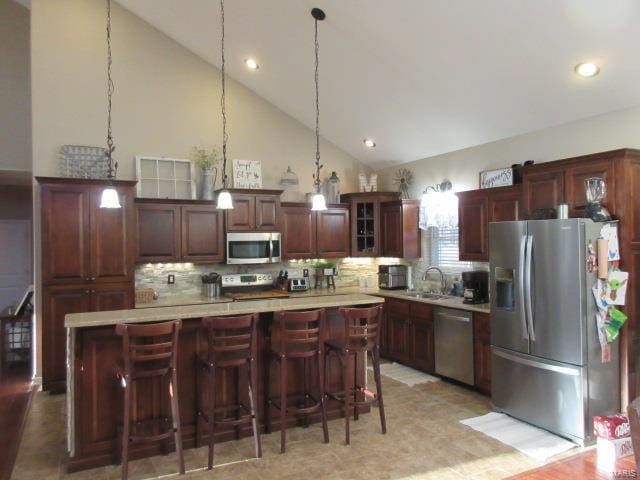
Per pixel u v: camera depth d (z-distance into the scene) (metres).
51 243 4.76
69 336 3.20
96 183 4.94
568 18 3.38
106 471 3.19
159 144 5.84
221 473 3.13
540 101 4.39
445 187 5.95
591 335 3.50
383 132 6.18
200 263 5.80
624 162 3.54
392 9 3.97
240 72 6.11
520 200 4.56
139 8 5.57
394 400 4.54
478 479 3.02
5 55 6.36
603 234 3.54
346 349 3.64
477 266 5.57
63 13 5.35
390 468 3.17
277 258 6.18
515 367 4.00
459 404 4.42
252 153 6.45
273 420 3.86
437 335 5.19
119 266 5.02
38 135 5.20
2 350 5.55
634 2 3.07
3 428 3.91
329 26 4.56
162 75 5.87
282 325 3.51
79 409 3.21
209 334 3.31
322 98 5.94
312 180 6.89
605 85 3.88
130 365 3.02
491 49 3.96
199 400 3.59
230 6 4.86
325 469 3.16
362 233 6.79
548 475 2.39
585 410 3.46
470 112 5.00
